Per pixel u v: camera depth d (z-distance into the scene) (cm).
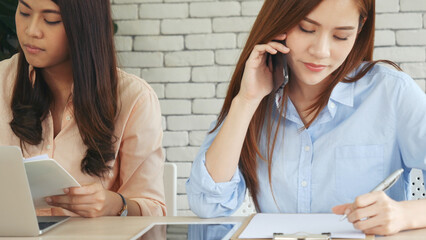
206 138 147
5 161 113
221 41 333
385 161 139
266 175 145
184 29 335
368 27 134
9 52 312
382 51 321
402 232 110
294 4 124
